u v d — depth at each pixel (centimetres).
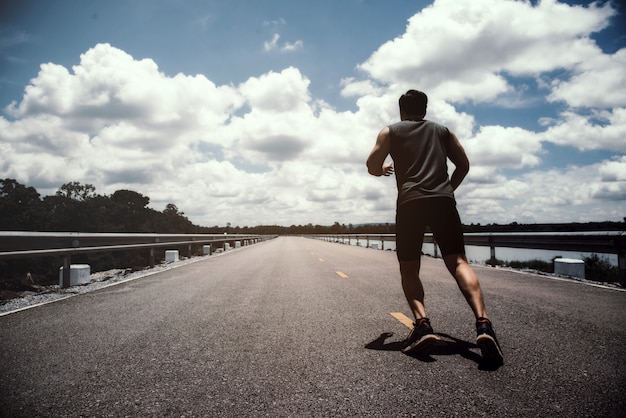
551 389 211
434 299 502
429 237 1444
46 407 206
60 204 4706
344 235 4347
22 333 371
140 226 5578
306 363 268
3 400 216
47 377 251
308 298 546
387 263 1164
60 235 675
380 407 196
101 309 491
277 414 193
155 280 810
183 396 218
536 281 689
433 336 262
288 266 1104
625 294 536
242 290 642
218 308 486
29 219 3991
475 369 246
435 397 205
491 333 237
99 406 207
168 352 303
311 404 203
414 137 286
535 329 340
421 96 305
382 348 298
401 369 250
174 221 6519
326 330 360
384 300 514
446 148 296
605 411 183
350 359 274
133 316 445
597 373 232
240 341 331
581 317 387
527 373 235
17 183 3959
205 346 318
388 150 294
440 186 271
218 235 2180
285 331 361
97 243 814
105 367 270
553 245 802
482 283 661
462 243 271
